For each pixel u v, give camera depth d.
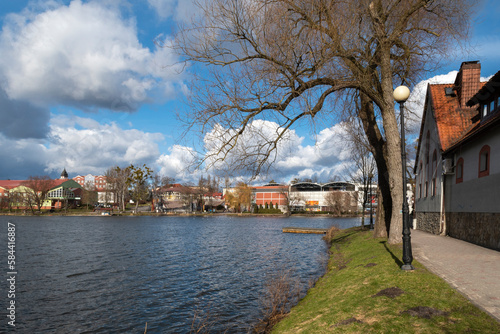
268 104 13.20
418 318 6.65
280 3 13.41
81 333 11.06
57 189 132.75
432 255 13.35
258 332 9.78
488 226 15.89
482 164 17.09
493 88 16.69
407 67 16.67
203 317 12.20
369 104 19.98
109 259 25.30
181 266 22.30
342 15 13.56
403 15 15.05
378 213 21.19
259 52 13.32
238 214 120.69
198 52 13.20
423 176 30.06
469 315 6.50
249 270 20.64
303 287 14.87
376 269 11.52
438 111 24.69
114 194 130.00
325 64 13.20
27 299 14.70
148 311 13.07
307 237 41.75
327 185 126.81
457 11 14.59
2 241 37.19
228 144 12.77
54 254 27.84
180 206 146.12
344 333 6.60
